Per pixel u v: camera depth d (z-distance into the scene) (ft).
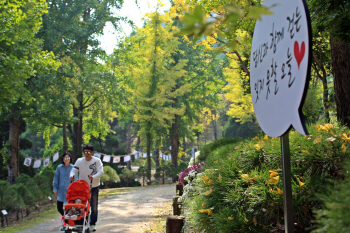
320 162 9.95
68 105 61.57
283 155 7.48
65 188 21.98
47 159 61.31
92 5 72.13
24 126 75.56
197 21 2.10
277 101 7.52
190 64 104.17
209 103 111.04
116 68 84.23
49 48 64.13
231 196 10.40
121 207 36.35
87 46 74.43
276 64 7.63
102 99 76.74
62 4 67.67
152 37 81.15
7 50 43.34
